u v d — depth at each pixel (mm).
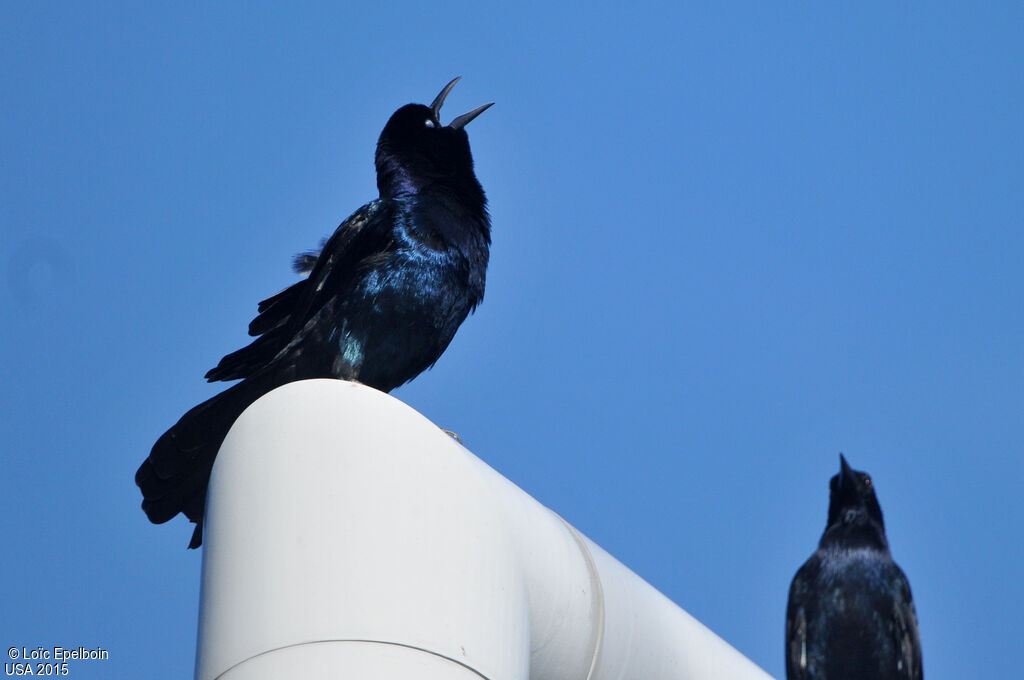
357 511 8227
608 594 9883
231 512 8461
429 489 8484
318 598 7863
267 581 7996
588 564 9930
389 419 8758
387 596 7906
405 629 7836
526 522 9336
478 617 8195
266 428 8758
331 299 14555
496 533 8719
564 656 9461
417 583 8023
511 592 8594
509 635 8414
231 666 7812
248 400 13875
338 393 8883
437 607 8008
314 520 8180
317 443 8547
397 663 7719
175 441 13297
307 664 7652
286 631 7781
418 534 8234
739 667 11523
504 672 8250
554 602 9312
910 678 15875
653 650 10266
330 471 8391
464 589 8211
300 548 8070
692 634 11047
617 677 9844
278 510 8273
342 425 8633
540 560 9258
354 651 7703
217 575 8273
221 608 8086
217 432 13492
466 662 7988
